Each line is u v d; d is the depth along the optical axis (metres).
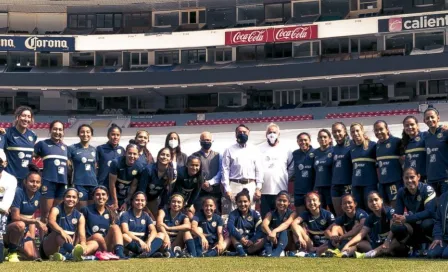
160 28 50.25
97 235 10.28
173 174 11.60
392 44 45.09
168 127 41.56
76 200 10.30
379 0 47.22
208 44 47.12
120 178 11.62
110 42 47.97
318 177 12.50
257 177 12.78
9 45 46.88
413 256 9.98
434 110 10.86
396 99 43.59
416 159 11.13
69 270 7.90
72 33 50.28
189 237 10.77
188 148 23.20
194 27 49.66
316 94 46.16
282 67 43.38
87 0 50.97
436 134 10.83
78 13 51.22
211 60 48.28
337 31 44.50
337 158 12.26
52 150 11.88
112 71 48.22
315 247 11.05
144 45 47.91
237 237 10.92
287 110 42.75
